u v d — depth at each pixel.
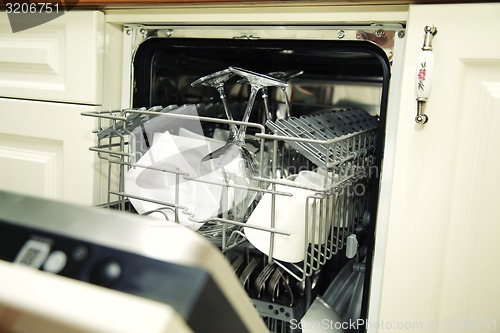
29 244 0.27
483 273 0.58
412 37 0.57
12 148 0.85
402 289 0.61
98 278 0.26
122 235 0.26
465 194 0.58
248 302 0.31
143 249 0.26
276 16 0.66
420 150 0.58
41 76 0.80
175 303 0.24
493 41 0.54
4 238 0.28
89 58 0.75
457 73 0.56
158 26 0.77
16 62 0.81
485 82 0.56
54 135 0.80
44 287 0.25
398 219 0.60
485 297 0.58
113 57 0.79
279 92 1.16
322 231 0.65
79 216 0.28
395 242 0.61
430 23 0.56
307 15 0.64
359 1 0.60
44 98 0.80
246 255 0.78
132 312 0.24
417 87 0.57
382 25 0.62
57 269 0.26
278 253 0.63
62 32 0.77
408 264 0.60
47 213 0.29
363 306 0.67
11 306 0.25
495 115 0.55
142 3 0.70
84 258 0.26
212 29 0.73
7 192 0.31
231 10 0.68
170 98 0.90
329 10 0.63
